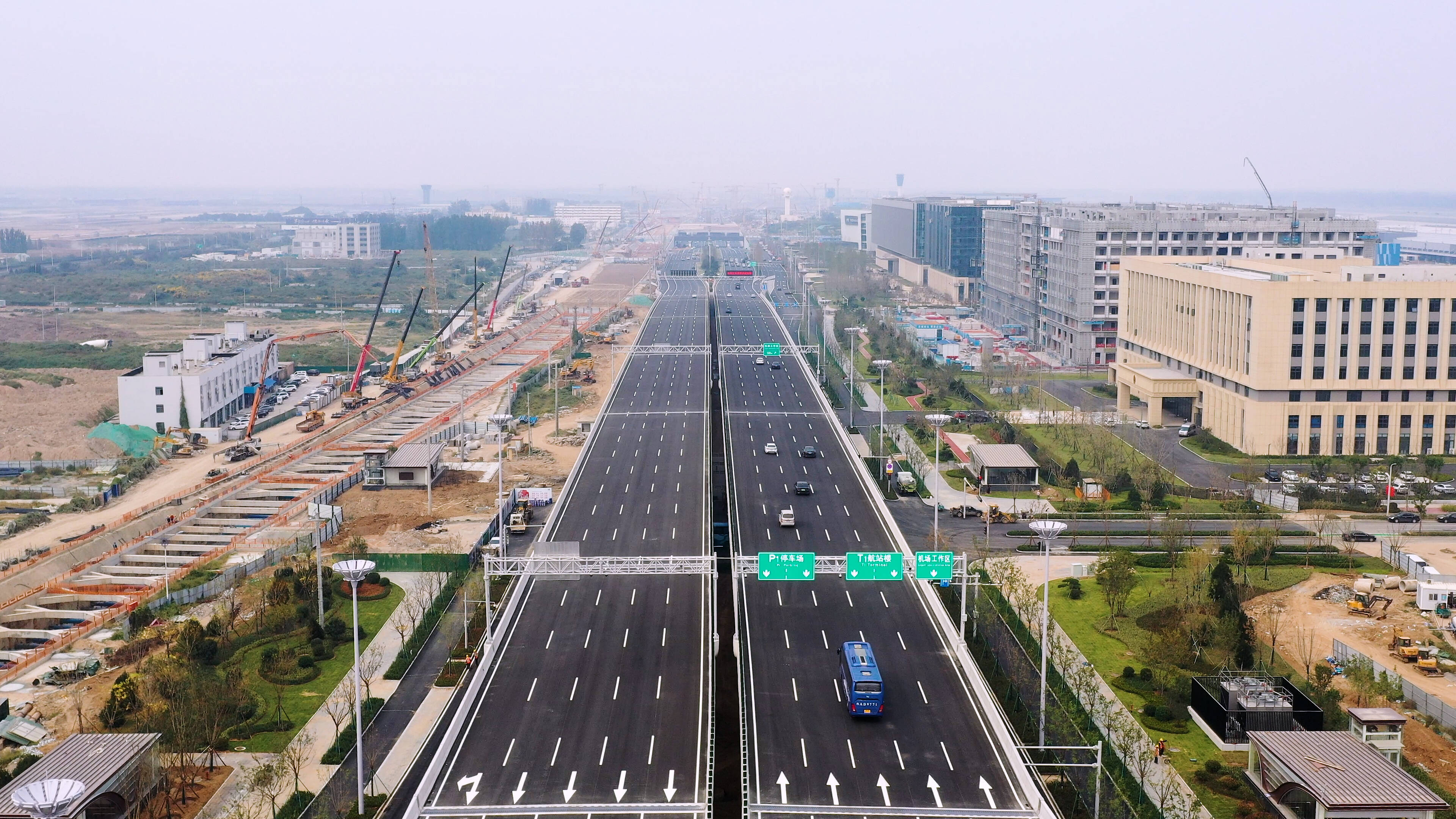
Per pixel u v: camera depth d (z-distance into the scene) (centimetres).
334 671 12325
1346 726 10512
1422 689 11425
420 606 13600
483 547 15938
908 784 9681
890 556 12344
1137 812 9281
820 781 9700
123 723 10844
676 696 11431
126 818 8900
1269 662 12369
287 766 9719
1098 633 13350
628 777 9781
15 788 8638
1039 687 11688
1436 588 13800
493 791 9569
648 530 16812
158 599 14162
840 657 12419
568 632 13212
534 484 19988
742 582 14988
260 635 13238
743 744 10388
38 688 11925
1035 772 9862
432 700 11519
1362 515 17988
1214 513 17962
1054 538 10344
